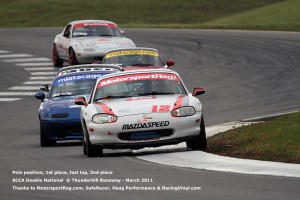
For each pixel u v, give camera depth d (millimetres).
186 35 154875
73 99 65438
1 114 93562
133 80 55500
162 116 50875
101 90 55125
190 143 52062
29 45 158875
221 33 153875
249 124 62219
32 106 99125
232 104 88438
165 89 54531
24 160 51875
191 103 51875
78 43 113688
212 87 103000
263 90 97188
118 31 116312
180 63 124938
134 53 90250
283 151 46562
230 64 120312
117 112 51531
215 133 62406
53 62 131875
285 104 84438
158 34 159625
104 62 89312
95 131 51438
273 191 34938
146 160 48156
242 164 43969
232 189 35781
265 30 154125
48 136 63656
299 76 105750
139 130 50875
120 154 53906
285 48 129375
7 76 127188
